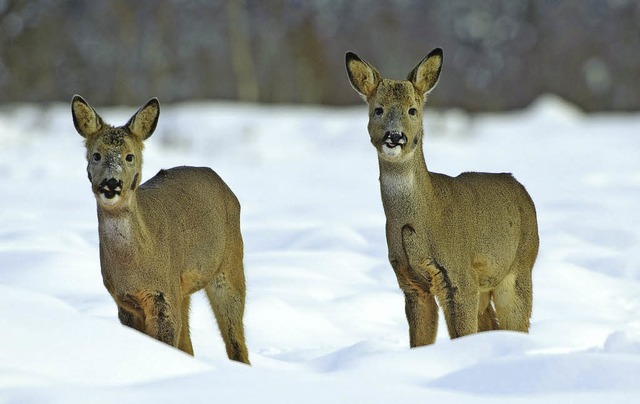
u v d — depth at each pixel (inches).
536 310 532.1
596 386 286.4
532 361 297.9
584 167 1298.0
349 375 305.4
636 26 3344.0
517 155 1492.4
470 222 426.3
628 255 655.1
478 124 1987.0
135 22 2534.5
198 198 424.8
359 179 1232.2
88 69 2544.3
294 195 1053.8
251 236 730.8
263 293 548.1
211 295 446.6
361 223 797.9
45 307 312.5
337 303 531.5
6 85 2258.9
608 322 489.1
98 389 269.0
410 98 414.3
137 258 380.2
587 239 732.0
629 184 1103.6
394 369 313.1
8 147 1261.1
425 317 425.1
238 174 1268.5
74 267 565.3
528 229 458.0
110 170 373.4
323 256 637.3
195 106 1764.3
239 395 266.5
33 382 271.4
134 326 393.1
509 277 456.1
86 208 897.5
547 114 2053.4
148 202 396.2
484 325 462.9
